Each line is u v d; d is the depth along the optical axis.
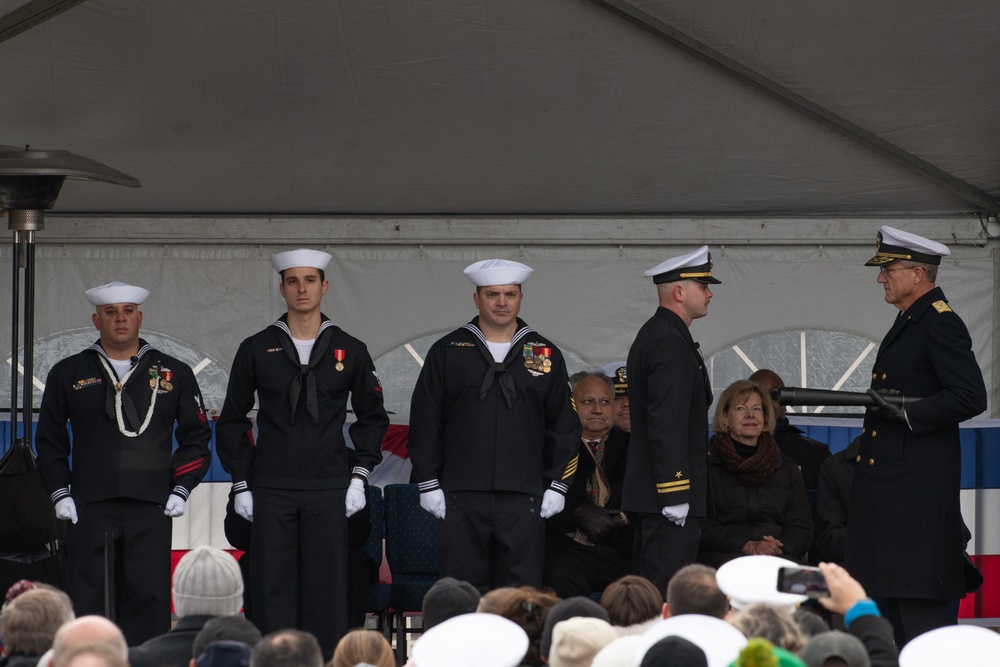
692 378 21.12
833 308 31.20
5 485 22.98
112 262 30.78
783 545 23.12
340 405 22.45
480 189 30.09
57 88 25.92
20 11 23.30
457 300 31.17
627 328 31.27
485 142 28.20
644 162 28.92
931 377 19.78
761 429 23.69
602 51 25.20
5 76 25.47
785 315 31.25
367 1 23.81
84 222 30.53
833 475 24.50
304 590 21.97
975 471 27.06
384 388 31.28
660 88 26.33
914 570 19.36
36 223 24.67
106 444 22.33
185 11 23.91
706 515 21.48
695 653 9.31
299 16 24.17
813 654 10.12
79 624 10.98
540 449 22.28
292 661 10.73
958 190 29.23
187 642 13.65
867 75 25.34
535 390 22.17
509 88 26.34
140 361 22.84
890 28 23.77
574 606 12.80
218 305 30.91
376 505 25.88
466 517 21.78
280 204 30.53
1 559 22.80
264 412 22.27
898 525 19.52
